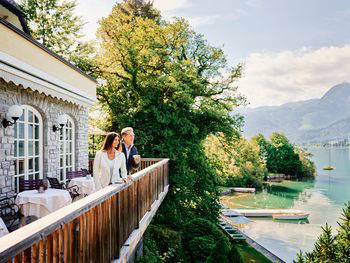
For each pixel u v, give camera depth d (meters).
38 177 9.97
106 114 23.14
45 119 10.21
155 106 20.09
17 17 13.40
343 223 8.84
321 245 8.78
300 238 32.53
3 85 8.08
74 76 11.29
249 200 53.00
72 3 29.75
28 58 8.16
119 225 5.05
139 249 12.55
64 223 2.87
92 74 21.73
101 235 4.21
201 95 23.20
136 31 22.11
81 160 13.23
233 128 22.84
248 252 24.94
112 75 21.97
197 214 22.72
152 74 21.75
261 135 89.56
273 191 62.81
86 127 13.88
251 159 67.31
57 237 2.98
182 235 17.75
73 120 12.74
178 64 21.42
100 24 22.33
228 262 9.38
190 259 16.42
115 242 4.90
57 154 10.98
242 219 33.91
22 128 9.16
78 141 12.90
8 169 8.22
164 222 20.91
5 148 8.10
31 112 9.63
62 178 11.84
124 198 5.52
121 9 35.06
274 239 32.19
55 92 9.84
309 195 58.84
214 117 21.53
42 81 8.88
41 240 2.65
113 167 5.66
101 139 23.27
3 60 7.12
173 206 20.39
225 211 37.69
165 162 12.72
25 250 2.41
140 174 6.51
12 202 8.32
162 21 25.58
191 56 25.38
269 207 47.66
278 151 86.56
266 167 85.38
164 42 23.91
